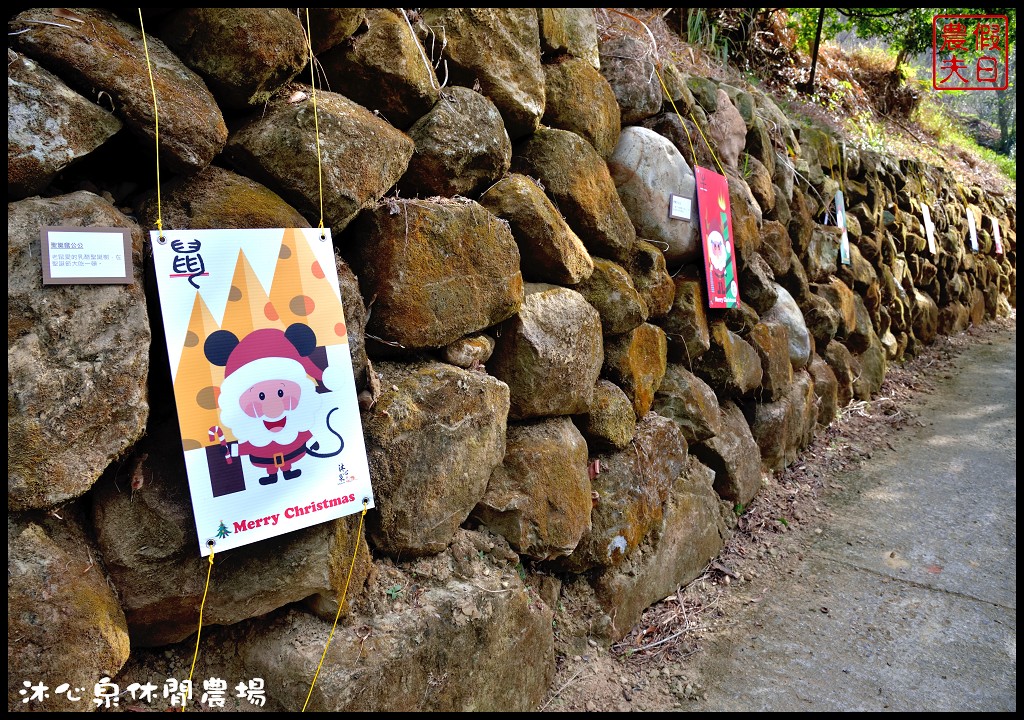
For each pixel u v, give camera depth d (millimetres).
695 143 3107
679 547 2787
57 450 1168
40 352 1151
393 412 1691
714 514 3082
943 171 8148
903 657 2498
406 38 1790
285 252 1475
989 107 15734
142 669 1446
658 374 2803
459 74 2033
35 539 1188
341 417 1541
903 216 6512
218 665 1536
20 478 1136
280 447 1441
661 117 3012
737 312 3361
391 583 1728
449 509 1833
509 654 1909
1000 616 2754
